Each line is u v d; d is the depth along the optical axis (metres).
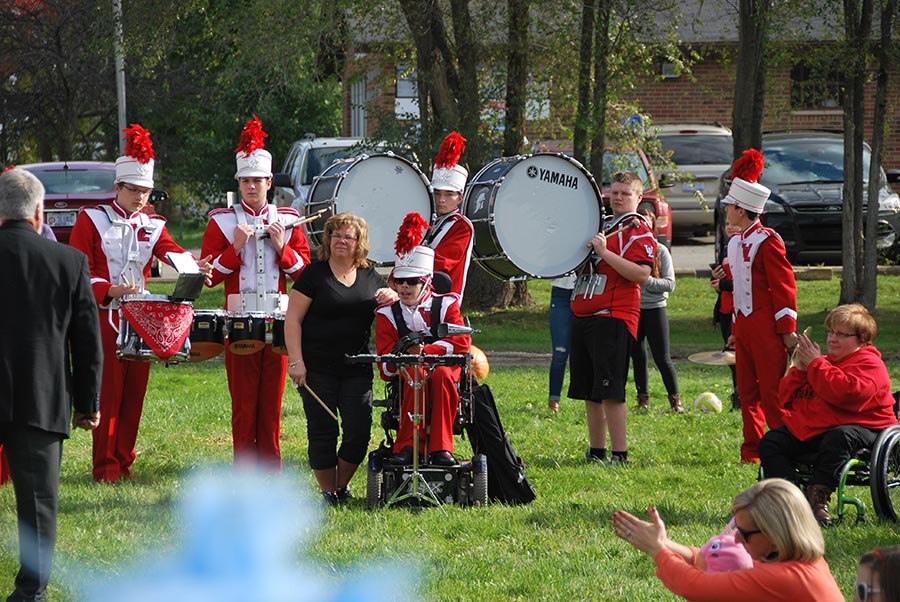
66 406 14.56
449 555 17.03
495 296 51.72
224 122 87.25
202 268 21.22
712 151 67.38
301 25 44.47
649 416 29.17
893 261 58.78
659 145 50.22
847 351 19.42
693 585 11.35
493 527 18.42
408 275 19.67
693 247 67.06
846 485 19.22
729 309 26.14
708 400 29.92
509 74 46.72
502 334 46.03
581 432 27.25
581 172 23.00
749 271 23.17
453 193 22.06
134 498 20.33
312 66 49.62
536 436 26.75
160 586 15.60
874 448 18.59
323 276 19.88
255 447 22.16
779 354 23.03
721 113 73.44
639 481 22.16
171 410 29.59
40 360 14.30
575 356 23.78
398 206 24.16
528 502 20.17
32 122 86.31
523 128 47.78
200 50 83.81
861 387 18.89
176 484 21.36
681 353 42.00
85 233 21.28
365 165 23.91
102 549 17.16
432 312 19.73
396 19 45.84
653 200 29.27
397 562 16.64
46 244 14.61
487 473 20.02
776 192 57.16
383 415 20.48
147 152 21.70
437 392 19.66
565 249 22.97
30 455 14.39
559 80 46.16
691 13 68.38
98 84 82.25
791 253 56.34
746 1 44.22
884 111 47.38
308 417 20.09
